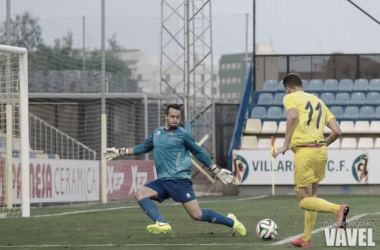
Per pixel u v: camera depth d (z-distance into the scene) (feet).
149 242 82.94
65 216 121.70
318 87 233.76
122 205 167.63
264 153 208.95
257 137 223.92
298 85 80.48
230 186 213.87
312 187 81.30
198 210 85.92
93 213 132.67
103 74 179.83
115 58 220.23
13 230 97.35
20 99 128.77
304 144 78.74
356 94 232.32
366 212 125.18
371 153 206.69
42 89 200.13
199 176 230.68
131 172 195.83
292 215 121.29
